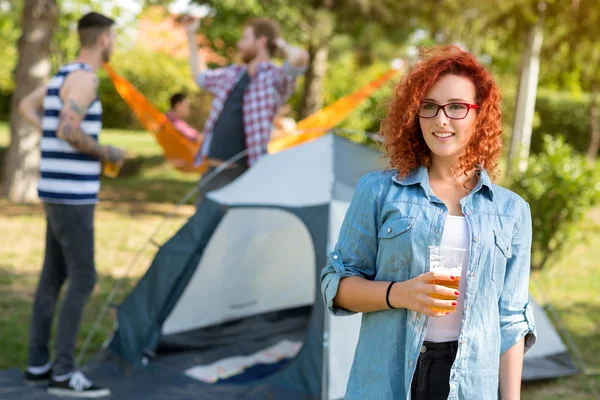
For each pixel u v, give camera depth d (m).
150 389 3.80
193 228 4.31
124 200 10.41
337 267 1.80
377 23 10.37
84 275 3.60
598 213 11.01
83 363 4.27
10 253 6.83
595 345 4.98
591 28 8.38
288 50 4.82
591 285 6.68
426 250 1.72
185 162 6.83
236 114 4.89
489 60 13.05
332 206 3.87
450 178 1.81
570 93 20.47
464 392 1.72
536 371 4.23
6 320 4.90
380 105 1.97
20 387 3.71
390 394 1.75
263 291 5.05
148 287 4.31
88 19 3.63
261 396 3.64
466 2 8.88
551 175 6.82
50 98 3.56
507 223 1.76
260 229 4.73
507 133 12.55
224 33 9.55
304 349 3.66
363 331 1.82
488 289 1.74
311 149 4.38
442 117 1.73
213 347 4.51
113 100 20.61
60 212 3.54
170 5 10.00
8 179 9.51
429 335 1.74
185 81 18.17
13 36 15.06
